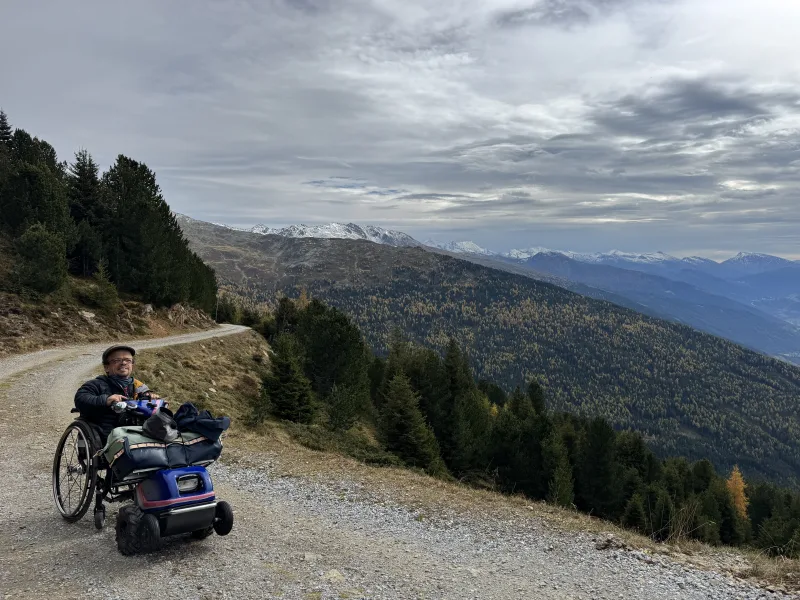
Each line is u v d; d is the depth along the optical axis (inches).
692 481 3408.0
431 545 302.0
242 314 3631.9
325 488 420.2
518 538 327.9
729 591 258.7
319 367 2154.3
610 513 2285.9
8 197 1916.8
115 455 223.9
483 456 2244.1
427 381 2508.6
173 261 2458.2
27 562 220.4
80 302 1804.9
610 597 240.1
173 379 1269.7
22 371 1000.9
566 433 2923.2
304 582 220.8
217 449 237.8
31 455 431.2
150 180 2674.7
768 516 3535.9
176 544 250.8
